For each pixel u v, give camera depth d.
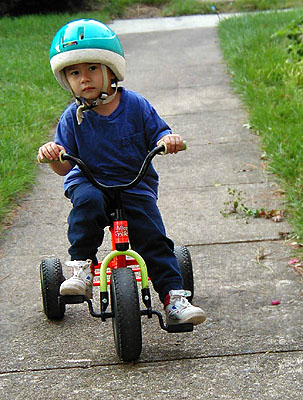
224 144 6.73
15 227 5.14
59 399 2.99
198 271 4.27
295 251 4.45
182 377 3.10
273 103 7.45
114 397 2.98
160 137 3.27
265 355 3.27
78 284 3.22
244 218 5.06
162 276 3.29
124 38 12.26
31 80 8.86
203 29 12.52
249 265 4.31
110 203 3.24
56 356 3.37
